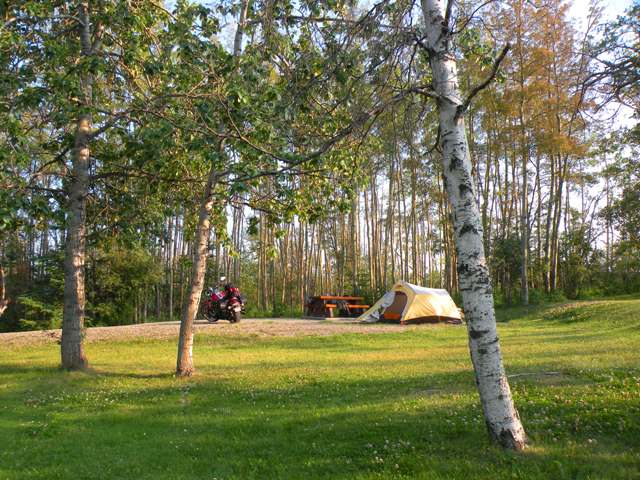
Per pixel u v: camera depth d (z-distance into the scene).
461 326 20.16
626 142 21.22
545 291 31.09
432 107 7.04
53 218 10.52
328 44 6.63
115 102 11.30
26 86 9.41
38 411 7.84
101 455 5.70
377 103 6.09
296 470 4.97
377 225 36.59
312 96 6.97
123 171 11.77
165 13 10.94
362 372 10.05
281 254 38.22
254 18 9.00
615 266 36.50
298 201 10.35
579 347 12.10
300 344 15.79
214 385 9.34
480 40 7.74
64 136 11.24
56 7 11.07
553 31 14.11
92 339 16.28
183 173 11.77
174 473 5.08
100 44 11.29
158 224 12.83
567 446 4.97
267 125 7.02
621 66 5.29
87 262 27.95
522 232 27.70
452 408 6.57
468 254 5.23
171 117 9.05
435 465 4.73
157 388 9.27
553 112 20.50
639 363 8.88
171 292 33.16
